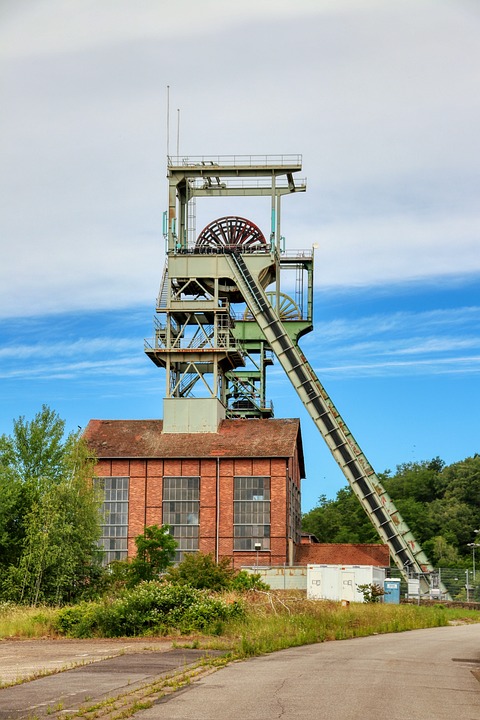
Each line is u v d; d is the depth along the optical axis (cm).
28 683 2323
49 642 4012
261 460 8694
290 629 4131
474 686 2325
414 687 2247
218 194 9531
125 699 1989
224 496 8662
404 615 5612
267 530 8575
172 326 9369
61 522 6825
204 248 9331
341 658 3039
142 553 7131
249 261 9294
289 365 9200
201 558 6812
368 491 8919
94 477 7988
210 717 1719
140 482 8756
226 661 2856
